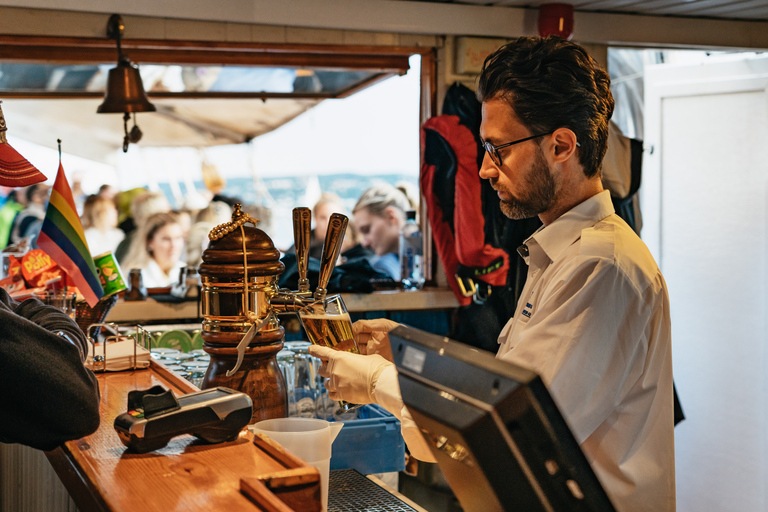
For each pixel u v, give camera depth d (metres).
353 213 5.05
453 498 1.55
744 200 3.88
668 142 4.19
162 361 1.95
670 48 4.22
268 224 5.23
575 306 1.14
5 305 1.25
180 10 3.30
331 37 3.66
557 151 1.26
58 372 1.03
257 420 1.25
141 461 0.98
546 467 0.59
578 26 3.89
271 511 0.78
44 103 4.71
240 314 1.25
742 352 3.90
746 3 3.78
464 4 3.72
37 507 1.74
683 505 4.19
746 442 3.88
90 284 2.05
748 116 3.85
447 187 3.59
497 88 1.27
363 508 1.25
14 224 4.61
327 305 1.25
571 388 1.12
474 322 3.71
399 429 1.55
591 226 1.29
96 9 3.19
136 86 3.15
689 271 4.13
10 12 3.17
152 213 4.95
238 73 4.05
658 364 1.24
